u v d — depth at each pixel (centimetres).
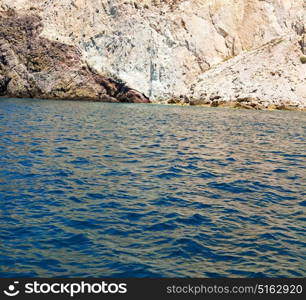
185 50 5775
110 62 5709
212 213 1368
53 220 1263
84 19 5972
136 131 3025
